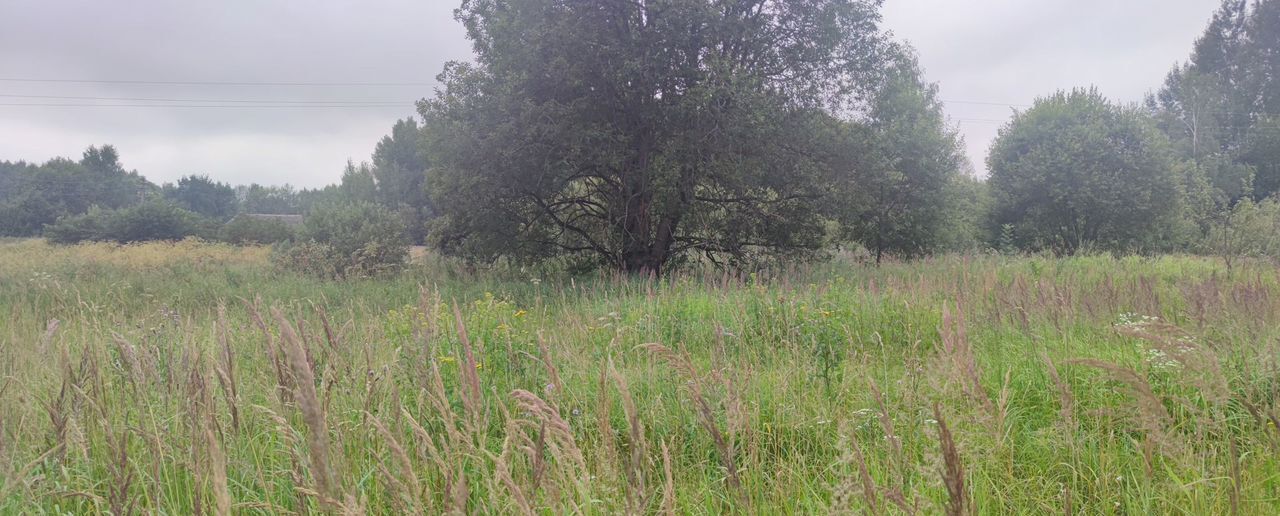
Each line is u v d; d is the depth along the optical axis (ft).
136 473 9.32
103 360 12.73
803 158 48.34
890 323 20.81
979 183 98.02
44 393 11.50
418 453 9.09
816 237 54.54
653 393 13.44
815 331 19.24
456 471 9.24
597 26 44.68
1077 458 10.10
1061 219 78.02
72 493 8.08
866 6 49.93
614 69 44.27
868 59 50.44
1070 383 13.48
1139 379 8.85
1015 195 81.51
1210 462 9.52
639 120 47.50
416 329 13.56
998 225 84.43
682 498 9.66
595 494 8.23
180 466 9.78
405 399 11.97
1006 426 10.96
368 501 8.43
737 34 46.14
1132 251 62.34
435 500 8.19
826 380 14.49
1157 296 21.81
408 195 159.02
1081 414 12.30
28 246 103.30
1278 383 11.72
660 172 44.09
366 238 57.88
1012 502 9.23
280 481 9.42
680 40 44.11
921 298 22.90
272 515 8.34
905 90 61.72
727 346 18.86
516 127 45.37
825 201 50.88
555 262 55.88
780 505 9.34
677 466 10.52
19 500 8.34
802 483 9.86
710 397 11.48
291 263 55.77
